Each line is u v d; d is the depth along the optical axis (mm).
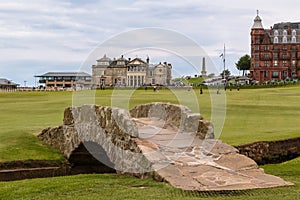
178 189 12938
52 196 13391
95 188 14023
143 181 14219
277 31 158125
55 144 21812
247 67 188000
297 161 20266
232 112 37875
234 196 12422
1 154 20266
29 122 30984
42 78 132625
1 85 143750
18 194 13781
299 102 50500
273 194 12648
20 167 19359
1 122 31234
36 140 23156
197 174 14031
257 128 27328
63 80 130125
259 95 64438
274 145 22125
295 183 14211
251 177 14102
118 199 12586
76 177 15969
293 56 155625
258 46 158375
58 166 19703
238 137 23250
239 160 15445
